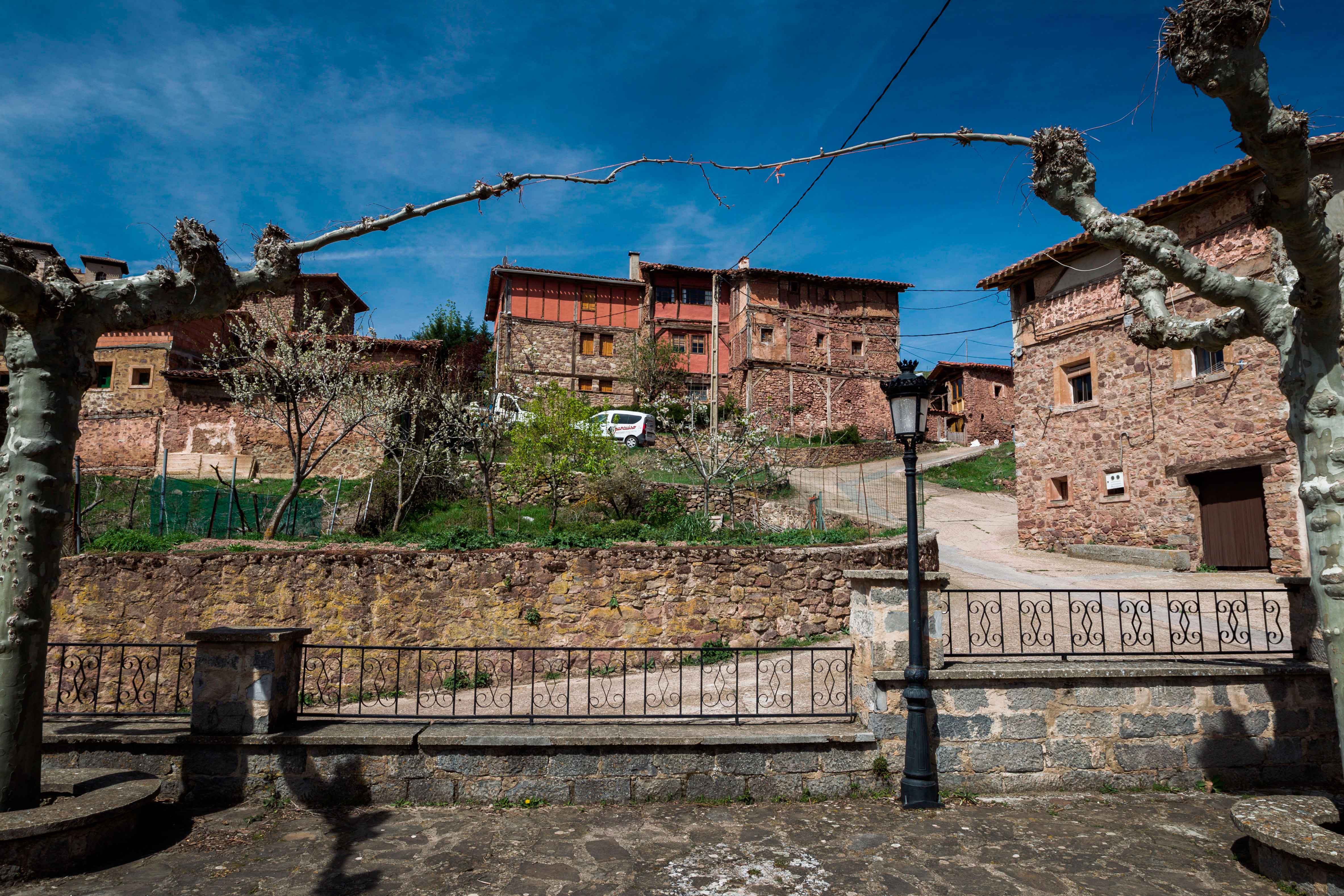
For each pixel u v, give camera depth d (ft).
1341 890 12.58
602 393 106.83
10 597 14.57
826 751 18.39
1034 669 18.93
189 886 13.26
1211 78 11.61
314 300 76.84
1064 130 15.15
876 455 98.94
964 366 119.96
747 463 55.06
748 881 13.64
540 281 108.06
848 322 113.80
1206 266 14.85
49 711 19.43
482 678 32.45
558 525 47.19
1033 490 57.06
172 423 65.05
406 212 17.92
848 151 17.31
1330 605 13.60
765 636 34.55
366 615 32.91
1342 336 13.70
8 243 15.70
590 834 15.85
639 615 33.91
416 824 16.34
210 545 37.06
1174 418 46.83
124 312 16.12
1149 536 47.93
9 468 14.88
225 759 17.56
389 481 53.16
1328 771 19.43
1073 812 17.39
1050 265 56.54
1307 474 14.14
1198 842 15.71
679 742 17.92
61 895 12.84
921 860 14.61
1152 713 19.25
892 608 19.08
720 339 113.50
